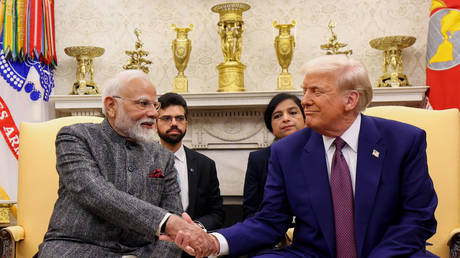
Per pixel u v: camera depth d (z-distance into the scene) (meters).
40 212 3.03
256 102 4.14
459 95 3.97
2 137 4.16
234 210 4.57
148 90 2.51
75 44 4.65
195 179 3.53
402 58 4.51
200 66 4.64
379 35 4.54
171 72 4.65
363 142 2.22
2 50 4.20
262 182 3.39
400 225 2.12
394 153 2.19
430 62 4.12
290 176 2.29
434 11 4.13
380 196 2.15
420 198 2.14
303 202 2.23
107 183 2.29
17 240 2.91
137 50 4.38
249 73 4.61
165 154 2.69
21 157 3.11
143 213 2.21
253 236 2.26
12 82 4.21
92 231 2.31
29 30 4.24
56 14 4.66
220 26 4.30
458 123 2.96
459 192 2.85
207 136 4.44
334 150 2.28
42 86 4.34
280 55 4.20
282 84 4.20
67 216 2.33
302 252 2.23
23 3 4.25
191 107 4.25
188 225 2.19
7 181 4.14
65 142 2.39
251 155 3.52
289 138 2.41
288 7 4.60
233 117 4.41
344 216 2.16
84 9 4.67
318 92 2.19
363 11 4.55
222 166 4.43
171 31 4.64
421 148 2.20
